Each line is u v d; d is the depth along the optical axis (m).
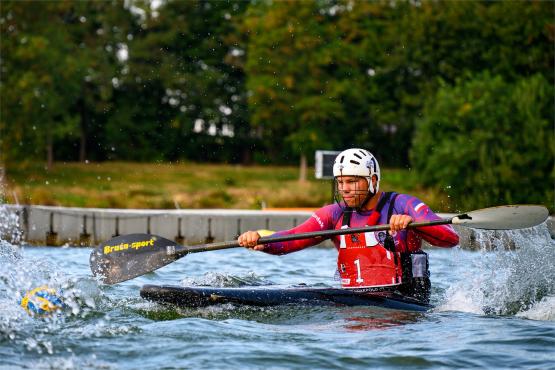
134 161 98.62
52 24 74.38
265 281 16.95
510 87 46.09
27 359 10.50
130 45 95.56
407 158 83.50
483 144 43.38
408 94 72.19
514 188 42.78
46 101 69.94
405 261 14.72
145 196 47.25
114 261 14.99
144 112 99.88
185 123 99.19
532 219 14.12
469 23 62.66
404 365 10.39
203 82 95.38
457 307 14.34
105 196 46.47
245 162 100.25
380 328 12.43
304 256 23.55
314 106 69.94
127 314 13.27
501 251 18.11
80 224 29.30
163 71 95.75
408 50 67.25
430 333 12.07
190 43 96.50
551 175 41.94
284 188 63.53
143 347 11.06
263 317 13.22
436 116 46.59
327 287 14.66
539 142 42.28
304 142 72.50
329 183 69.50
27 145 69.56
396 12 70.31
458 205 44.41
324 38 71.25
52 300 13.16
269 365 10.33
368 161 14.81
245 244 14.44
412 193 47.94
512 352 10.98
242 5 95.81
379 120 75.62
